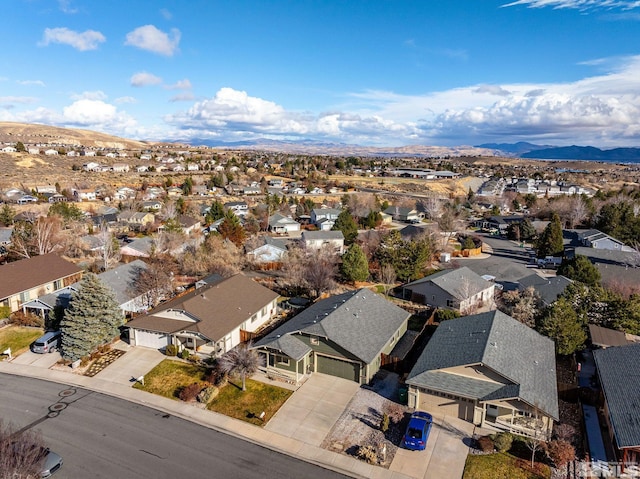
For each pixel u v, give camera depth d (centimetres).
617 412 2120
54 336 3272
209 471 1992
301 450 2152
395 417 2416
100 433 2264
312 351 2928
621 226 7350
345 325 3025
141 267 4459
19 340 3369
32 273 4284
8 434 1777
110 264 5353
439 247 6588
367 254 5794
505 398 2233
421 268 5209
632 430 1955
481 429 2311
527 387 2291
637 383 2280
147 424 2353
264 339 3052
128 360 3084
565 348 2994
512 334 2852
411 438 2145
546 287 4178
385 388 2747
